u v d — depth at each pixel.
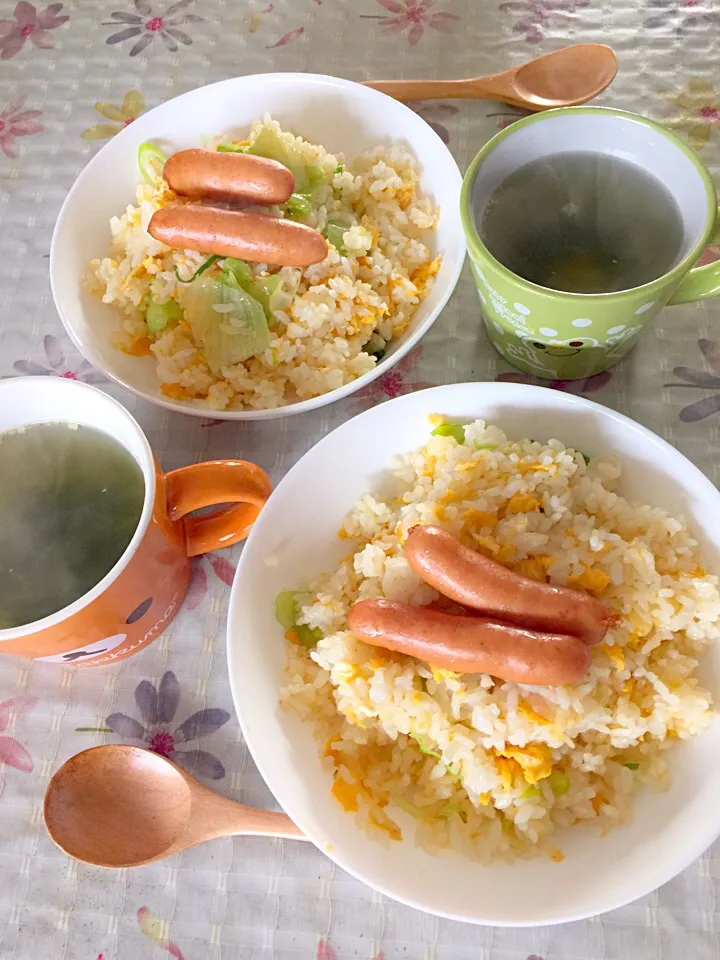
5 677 0.34
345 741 0.29
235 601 0.28
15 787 0.32
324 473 0.32
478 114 0.45
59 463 0.31
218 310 0.36
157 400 0.34
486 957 0.28
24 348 0.41
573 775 0.29
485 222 0.32
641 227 0.32
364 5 0.50
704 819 0.25
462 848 0.27
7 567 0.29
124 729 0.32
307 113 0.42
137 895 0.30
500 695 0.28
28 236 0.44
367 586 0.31
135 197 0.41
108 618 0.28
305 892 0.29
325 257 0.35
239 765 0.32
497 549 0.30
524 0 0.49
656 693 0.28
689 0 0.48
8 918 0.30
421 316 0.37
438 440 0.32
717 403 0.37
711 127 0.43
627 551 0.30
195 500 0.29
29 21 0.51
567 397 0.31
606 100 0.45
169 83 0.49
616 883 0.25
